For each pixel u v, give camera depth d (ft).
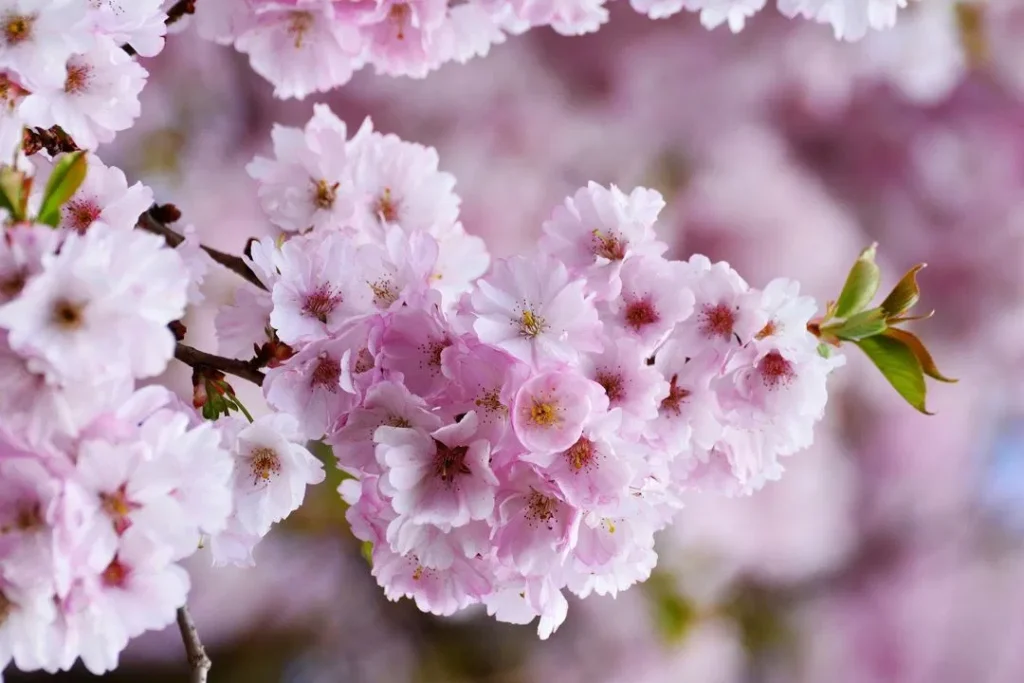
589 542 4.47
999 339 8.38
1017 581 8.54
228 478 4.41
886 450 8.29
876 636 8.26
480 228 7.49
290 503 4.48
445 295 4.65
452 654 7.30
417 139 7.70
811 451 7.77
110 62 4.49
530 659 7.26
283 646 7.36
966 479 8.59
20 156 4.46
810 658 7.84
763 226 7.72
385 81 7.55
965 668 8.38
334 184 4.73
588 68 8.06
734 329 4.53
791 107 8.30
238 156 7.57
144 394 4.28
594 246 4.55
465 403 4.44
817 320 4.66
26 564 4.24
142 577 4.29
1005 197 8.34
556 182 7.81
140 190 4.54
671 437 4.51
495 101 7.69
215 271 6.18
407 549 4.44
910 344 4.65
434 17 4.76
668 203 7.83
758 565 7.60
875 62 7.92
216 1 4.81
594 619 7.24
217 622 7.24
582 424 4.39
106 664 4.27
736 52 8.04
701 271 4.53
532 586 4.45
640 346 4.47
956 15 7.60
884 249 8.41
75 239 4.23
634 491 4.47
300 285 4.51
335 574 7.39
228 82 7.55
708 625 7.38
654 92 8.02
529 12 4.81
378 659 7.32
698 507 7.19
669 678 7.23
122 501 4.27
